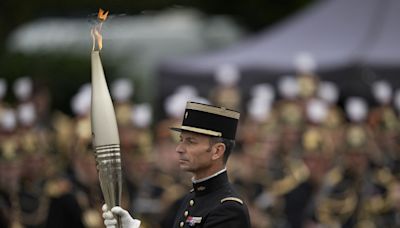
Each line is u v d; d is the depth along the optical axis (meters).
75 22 48.75
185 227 13.89
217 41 47.72
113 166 13.38
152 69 45.75
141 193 27.06
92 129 13.41
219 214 13.62
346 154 28.58
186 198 14.51
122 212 13.30
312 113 29.44
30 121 26.67
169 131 26.69
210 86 37.16
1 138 25.97
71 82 45.47
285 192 28.22
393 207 29.20
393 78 35.09
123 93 29.53
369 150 30.75
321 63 35.72
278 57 36.88
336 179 28.20
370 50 35.66
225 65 36.94
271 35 38.38
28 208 25.09
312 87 34.50
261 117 30.67
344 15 37.53
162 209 26.16
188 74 37.59
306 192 28.20
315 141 28.41
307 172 28.39
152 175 27.03
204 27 48.25
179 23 47.47
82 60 46.03
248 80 36.75
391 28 36.34
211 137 13.88
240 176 28.86
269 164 28.97
